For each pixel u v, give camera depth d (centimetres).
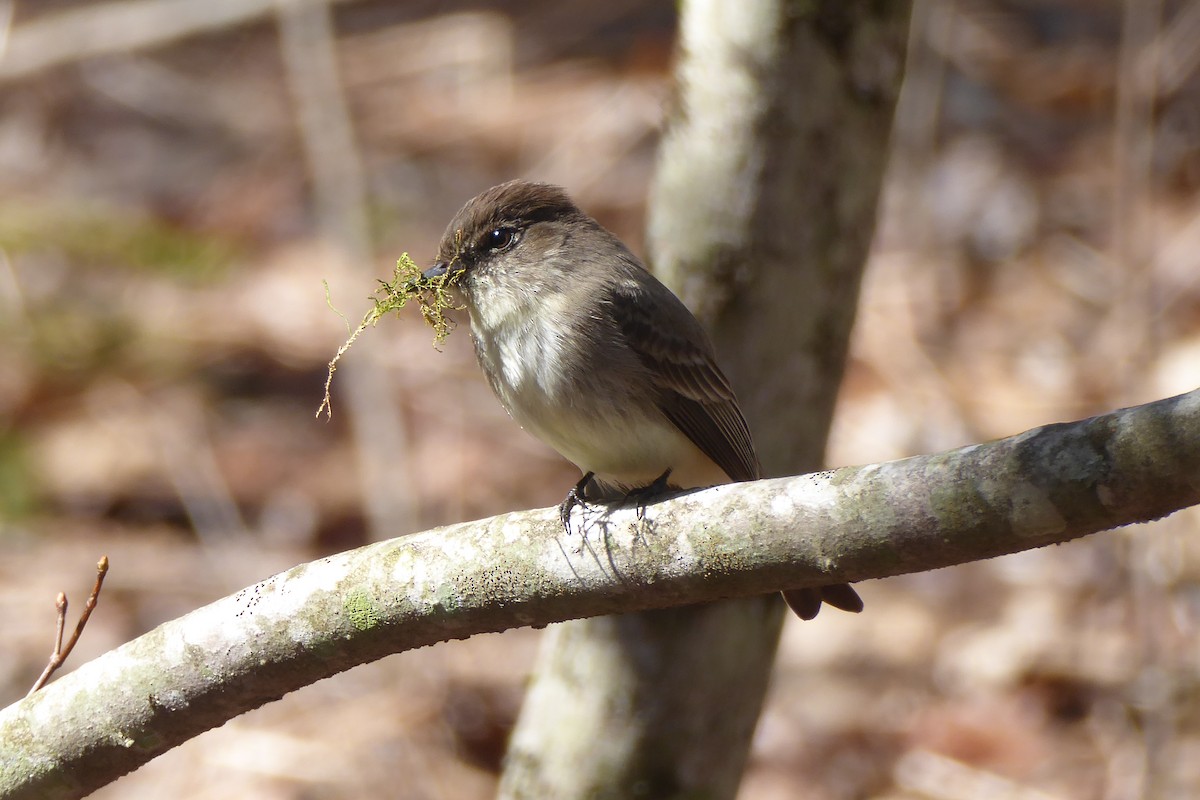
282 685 537
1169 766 958
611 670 691
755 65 668
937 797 1003
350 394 1374
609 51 1927
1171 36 1511
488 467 1305
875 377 1398
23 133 1800
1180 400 399
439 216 1633
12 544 1248
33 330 1470
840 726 1073
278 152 1756
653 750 692
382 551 527
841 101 670
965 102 1816
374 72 1905
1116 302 1414
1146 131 1397
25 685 1096
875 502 445
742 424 681
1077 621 1134
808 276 680
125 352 1459
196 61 1942
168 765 1017
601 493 721
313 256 1556
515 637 1135
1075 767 1012
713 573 478
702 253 680
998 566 1218
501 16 2006
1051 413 1337
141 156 1767
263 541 1256
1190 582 1091
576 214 709
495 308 689
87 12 1794
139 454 1338
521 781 716
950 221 1636
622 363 661
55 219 1628
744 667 697
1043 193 1648
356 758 1018
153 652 541
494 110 1806
